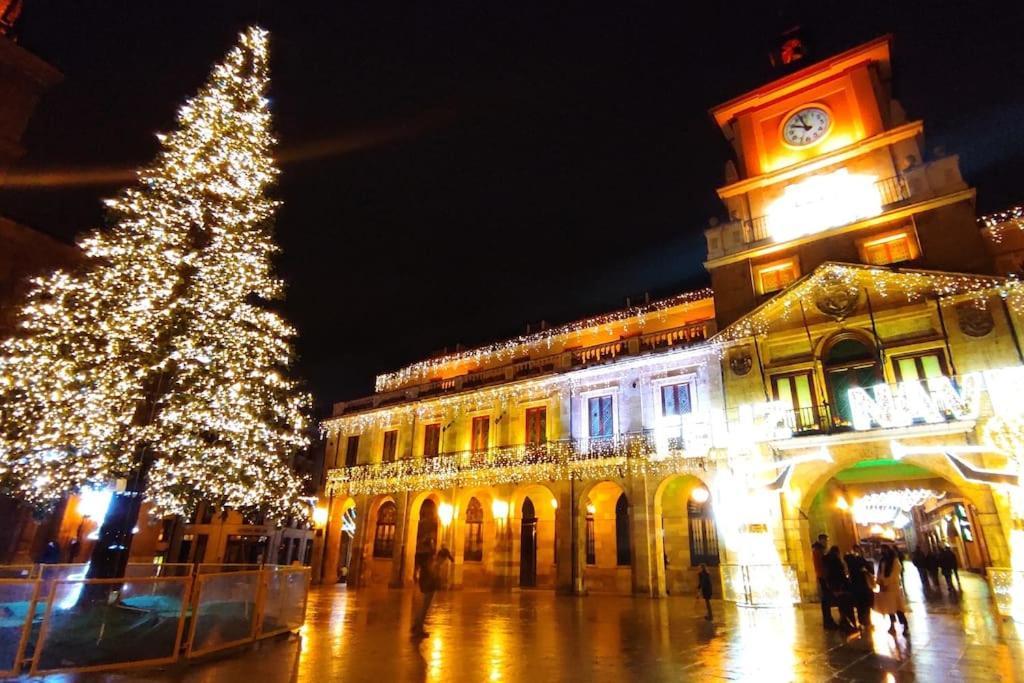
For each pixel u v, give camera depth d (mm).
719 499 19578
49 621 7078
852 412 17312
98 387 11383
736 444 19531
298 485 15969
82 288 12000
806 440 17906
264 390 14352
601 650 9148
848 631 11078
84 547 18703
